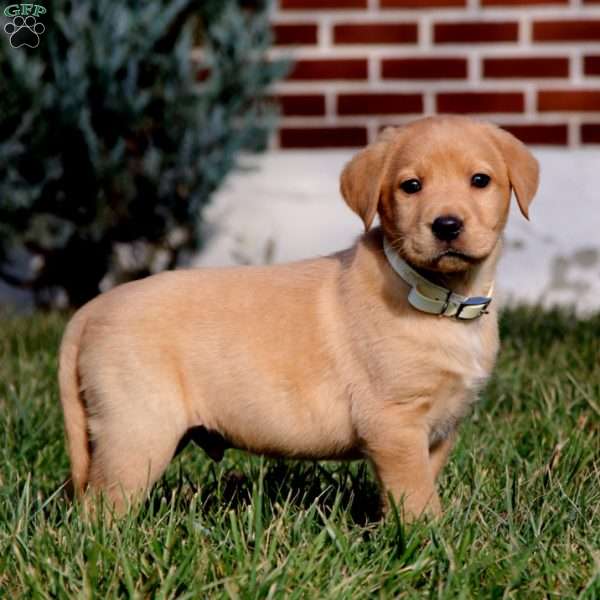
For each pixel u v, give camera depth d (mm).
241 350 5020
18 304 10672
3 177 9211
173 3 9383
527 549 4277
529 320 8617
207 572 4230
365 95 10375
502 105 10312
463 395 5012
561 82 10242
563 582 4148
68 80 9109
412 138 4980
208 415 5082
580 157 10234
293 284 5133
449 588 4027
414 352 4855
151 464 4965
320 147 10430
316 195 10406
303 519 4652
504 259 10242
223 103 9719
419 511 4758
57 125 9117
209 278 5188
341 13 10305
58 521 4875
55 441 6000
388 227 4988
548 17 10195
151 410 4945
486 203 4879
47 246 9500
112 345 5012
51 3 9164
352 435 5016
